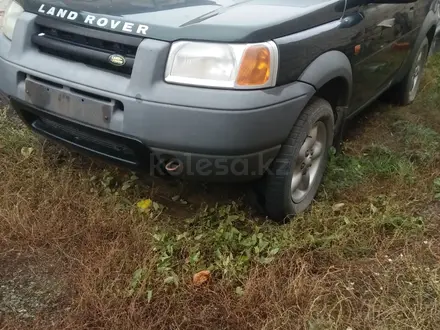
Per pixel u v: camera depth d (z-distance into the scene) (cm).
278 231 312
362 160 392
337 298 268
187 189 351
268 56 265
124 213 314
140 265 277
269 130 273
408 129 437
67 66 287
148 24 268
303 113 304
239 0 304
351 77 340
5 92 315
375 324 253
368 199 344
